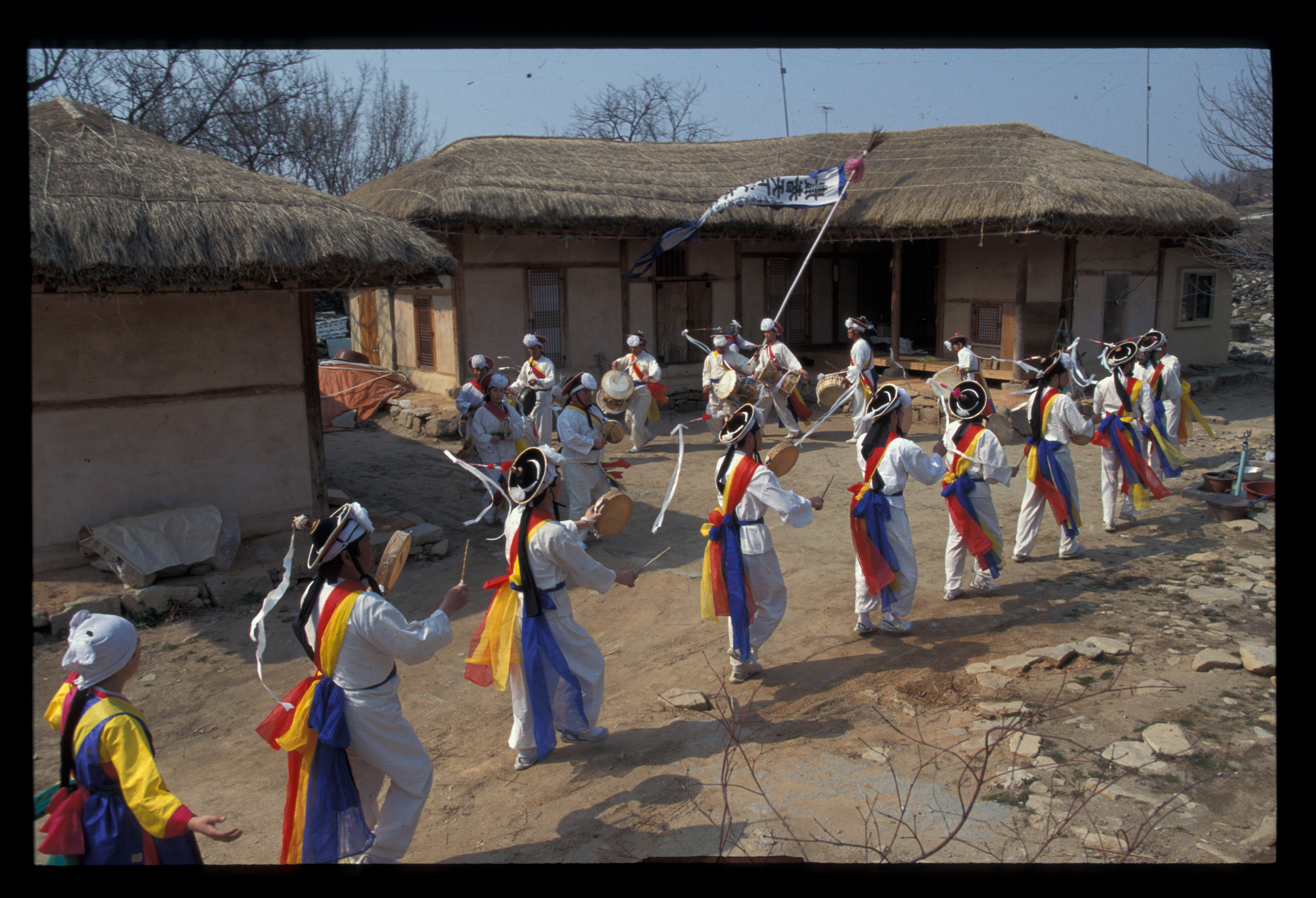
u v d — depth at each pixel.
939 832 4.03
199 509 7.54
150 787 3.03
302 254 7.16
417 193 13.77
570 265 15.43
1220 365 18.38
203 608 7.23
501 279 14.80
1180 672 5.57
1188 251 16.86
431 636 3.89
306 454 8.46
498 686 4.77
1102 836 3.92
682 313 16.91
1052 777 4.43
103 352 7.43
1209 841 3.88
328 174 28.09
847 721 5.19
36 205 6.24
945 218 14.55
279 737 3.71
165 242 6.59
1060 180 13.95
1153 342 10.38
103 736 3.08
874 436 6.33
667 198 15.79
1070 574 7.60
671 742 5.08
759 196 13.97
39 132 7.08
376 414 15.67
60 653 6.41
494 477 9.45
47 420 7.25
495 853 4.07
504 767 4.93
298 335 8.31
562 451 8.74
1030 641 6.20
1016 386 14.88
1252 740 4.71
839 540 8.90
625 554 8.56
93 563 7.31
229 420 8.05
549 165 15.54
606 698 5.74
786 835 4.06
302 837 3.71
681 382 16.88
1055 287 15.03
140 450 7.66
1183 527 8.77
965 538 6.93
